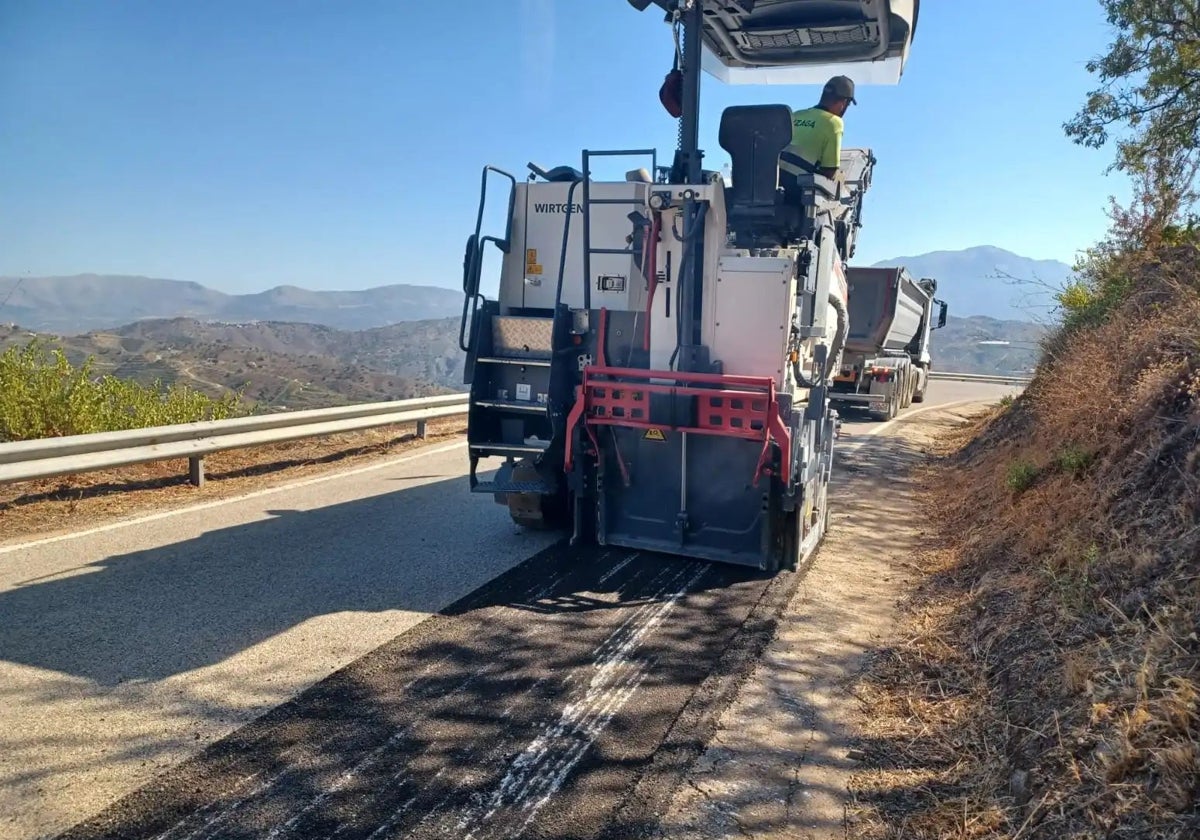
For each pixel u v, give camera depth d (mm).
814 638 4902
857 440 13453
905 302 16844
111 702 3855
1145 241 9352
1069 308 10523
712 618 5207
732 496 6176
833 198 7242
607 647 4707
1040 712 3393
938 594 5539
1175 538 3900
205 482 8625
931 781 3316
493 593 5516
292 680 4148
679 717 3898
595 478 6535
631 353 6449
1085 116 10422
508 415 6754
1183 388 5000
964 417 17328
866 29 7203
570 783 3328
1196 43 9289
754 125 6074
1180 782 2514
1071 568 4414
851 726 3852
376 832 2980
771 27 7223
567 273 6652
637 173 6484
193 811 3057
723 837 3008
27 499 7371
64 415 8398
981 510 7223
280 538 6637
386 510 7691
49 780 3209
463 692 4086
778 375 5898
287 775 3314
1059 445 6543
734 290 5949
